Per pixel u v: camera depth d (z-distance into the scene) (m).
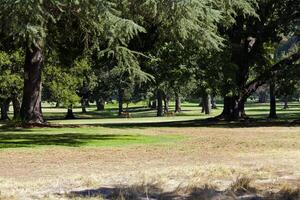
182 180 10.06
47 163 14.62
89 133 26.73
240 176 10.38
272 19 38.75
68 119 65.56
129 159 15.48
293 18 36.62
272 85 41.59
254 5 34.66
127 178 10.61
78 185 9.78
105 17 18.86
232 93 36.06
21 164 14.43
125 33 19.30
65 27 27.22
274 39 39.38
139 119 59.06
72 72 54.00
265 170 11.52
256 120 41.47
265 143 20.58
